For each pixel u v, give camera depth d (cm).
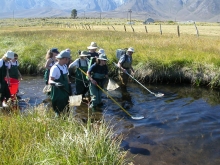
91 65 933
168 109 923
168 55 1429
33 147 484
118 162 488
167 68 1302
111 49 1720
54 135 551
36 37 2620
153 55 1430
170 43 1852
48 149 470
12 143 496
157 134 719
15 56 1010
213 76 1217
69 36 2617
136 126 774
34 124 597
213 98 1051
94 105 916
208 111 899
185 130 744
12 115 663
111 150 504
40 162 430
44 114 670
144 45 1823
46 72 1030
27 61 1566
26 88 1212
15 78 1018
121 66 1130
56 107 756
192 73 1268
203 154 612
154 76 1299
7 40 2427
